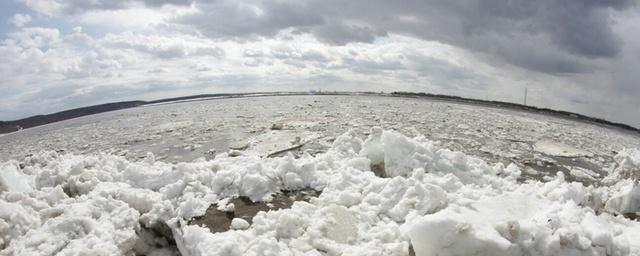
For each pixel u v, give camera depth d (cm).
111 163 955
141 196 750
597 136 2308
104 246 593
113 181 855
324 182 824
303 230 629
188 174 799
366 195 753
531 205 618
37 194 741
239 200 763
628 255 521
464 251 511
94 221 643
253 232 619
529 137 1900
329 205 700
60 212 680
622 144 2089
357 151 1051
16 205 649
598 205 771
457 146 1568
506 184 866
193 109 3794
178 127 2261
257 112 2911
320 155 989
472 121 2419
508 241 502
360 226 654
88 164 948
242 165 895
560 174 820
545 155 1504
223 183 792
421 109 3122
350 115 2502
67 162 988
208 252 554
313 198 743
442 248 516
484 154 1446
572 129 2509
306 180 831
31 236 601
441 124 2183
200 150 1556
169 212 705
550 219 545
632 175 1018
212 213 713
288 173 822
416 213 651
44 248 577
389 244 586
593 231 526
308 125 1997
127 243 645
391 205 696
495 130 2069
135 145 1783
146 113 3891
